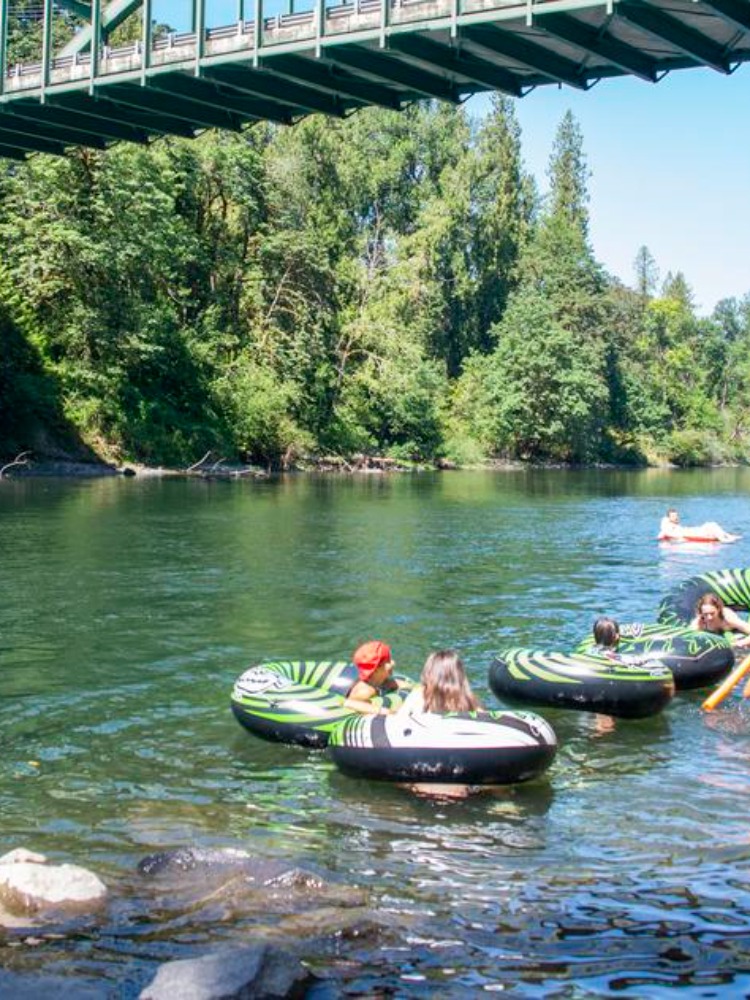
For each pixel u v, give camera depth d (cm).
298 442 5631
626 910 593
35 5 6375
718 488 5281
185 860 630
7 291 4759
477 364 8019
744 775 822
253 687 905
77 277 4869
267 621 1449
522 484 5181
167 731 928
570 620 1490
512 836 700
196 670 1165
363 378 6281
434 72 3353
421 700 822
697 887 623
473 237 8494
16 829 702
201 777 809
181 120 4212
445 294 8200
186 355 5328
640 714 961
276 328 5803
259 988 493
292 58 3409
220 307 5703
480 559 2147
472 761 770
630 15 2659
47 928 559
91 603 1569
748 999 509
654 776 817
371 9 3103
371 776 793
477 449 7331
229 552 2167
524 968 532
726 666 1084
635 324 10031
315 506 3353
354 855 668
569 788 790
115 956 534
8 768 827
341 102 3797
